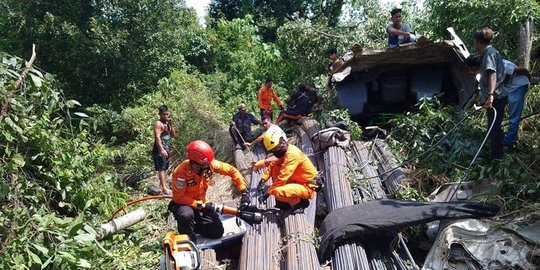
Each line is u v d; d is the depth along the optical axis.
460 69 7.25
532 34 6.97
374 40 12.47
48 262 3.90
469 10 7.97
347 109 7.73
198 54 16.38
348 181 5.41
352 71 7.64
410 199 4.94
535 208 3.97
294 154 4.73
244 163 7.32
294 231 4.43
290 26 13.52
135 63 12.03
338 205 4.91
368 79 7.79
